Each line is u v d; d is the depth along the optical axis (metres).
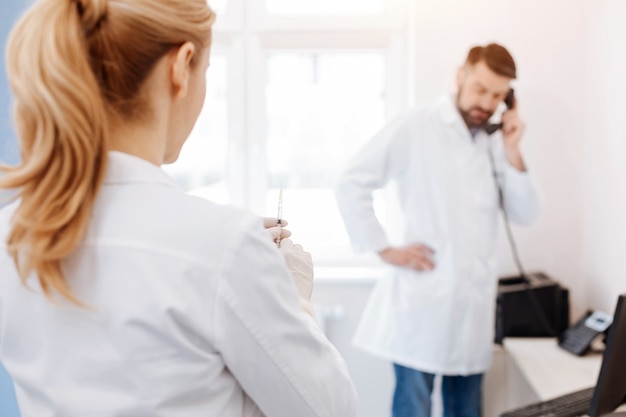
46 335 0.69
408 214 2.28
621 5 2.21
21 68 0.63
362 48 2.70
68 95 0.62
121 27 0.67
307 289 0.88
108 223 0.68
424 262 2.22
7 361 0.74
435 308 2.21
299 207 2.82
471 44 2.54
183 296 0.66
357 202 2.25
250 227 0.70
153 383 0.66
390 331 2.29
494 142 2.26
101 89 0.68
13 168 0.65
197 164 2.80
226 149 2.80
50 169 0.63
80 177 0.64
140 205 0.68
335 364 0.78
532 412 1.68
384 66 2.73
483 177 2.23
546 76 2.54
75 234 0.64
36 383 0.69
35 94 0.62
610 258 2.33
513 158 2.23
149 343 0.66
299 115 2.77
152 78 0.70
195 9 0.72
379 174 2.27
